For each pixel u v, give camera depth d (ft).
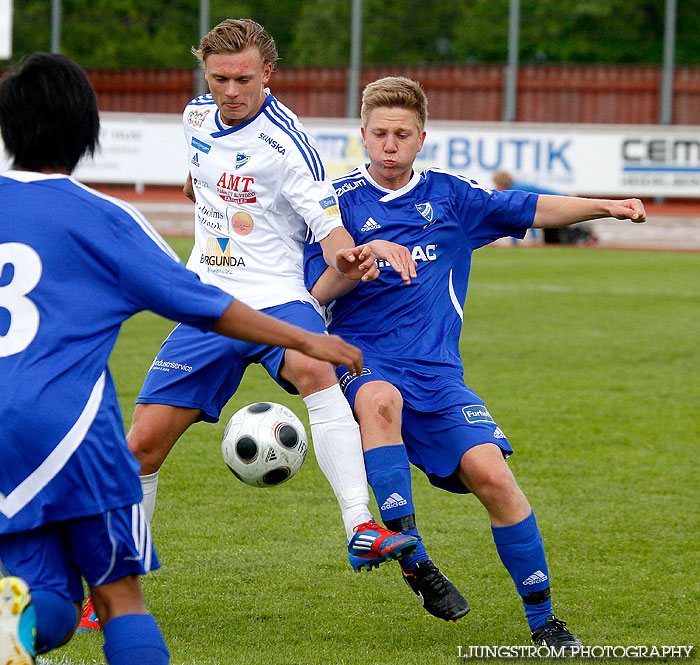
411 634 34.06
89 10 360.28
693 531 45.57
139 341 92.12
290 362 32.78
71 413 21.86
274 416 35.78
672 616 35.86
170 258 22.66
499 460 32.17
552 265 164.04
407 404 33.32
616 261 171.83
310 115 253.65
